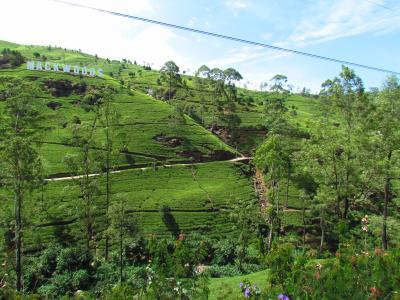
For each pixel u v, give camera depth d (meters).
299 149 89.12
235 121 119.38
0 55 135.62
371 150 39.06
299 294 9.14
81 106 108.44
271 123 97.06
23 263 43.03
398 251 11.14
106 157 62.28
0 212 40.09
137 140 95.25
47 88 116.00
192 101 135.88
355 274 9.81
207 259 51.34
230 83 152.75
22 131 43.25
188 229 63.06
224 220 67.25
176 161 91.06
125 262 45.72
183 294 10.62
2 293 12.16
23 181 38.94
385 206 39.69
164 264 11.57
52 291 37.94
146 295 10.66
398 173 37.16
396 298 8.12
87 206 53.88
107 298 11.38
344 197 43.69
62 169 75.31
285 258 10.67
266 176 86.62
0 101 61.62
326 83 67.81
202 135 105.06
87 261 44.34
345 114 45.56
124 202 44.62
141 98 124.00
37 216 43.16
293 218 68.25
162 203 69.81
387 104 38.91
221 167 91.19
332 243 60.69
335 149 42.09
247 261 51.00
